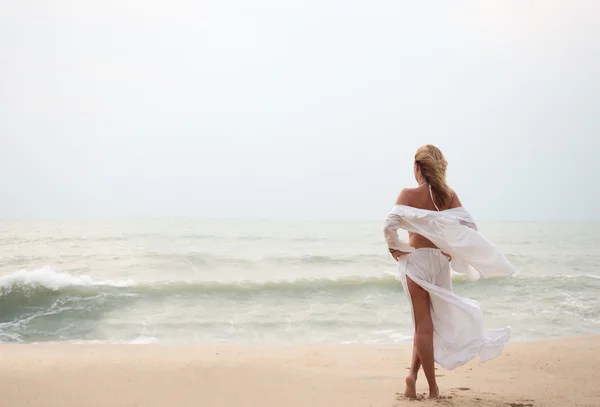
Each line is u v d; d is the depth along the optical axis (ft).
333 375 15.72
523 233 129.59
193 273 52.49
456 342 11.88
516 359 17.74
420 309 12.10
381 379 15.17
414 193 12.57
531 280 46.80
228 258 63.46
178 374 15.67
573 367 16.40
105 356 19.79
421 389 13.66
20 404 12.10
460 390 13.39
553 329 29.91
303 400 12.49
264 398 12.74
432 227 12.02
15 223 135.85
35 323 31.86
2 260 59.67
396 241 12.31
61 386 13.93
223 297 39.32
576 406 11.66
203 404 12.17
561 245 94.17
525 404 11.71
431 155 12.67
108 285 40.50
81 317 33.19
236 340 27.99
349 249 76.54
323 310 35.53
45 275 41.32
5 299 36.52
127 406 11.98
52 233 96.32
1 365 17.20
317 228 122.62
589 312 34.76
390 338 28.14
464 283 45.57
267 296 39.88
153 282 42.04
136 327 30.96
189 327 30.94
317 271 55.62
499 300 39.09
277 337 28.60
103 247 73.61
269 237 94.17
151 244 79.10
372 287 42.68
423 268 12.20
